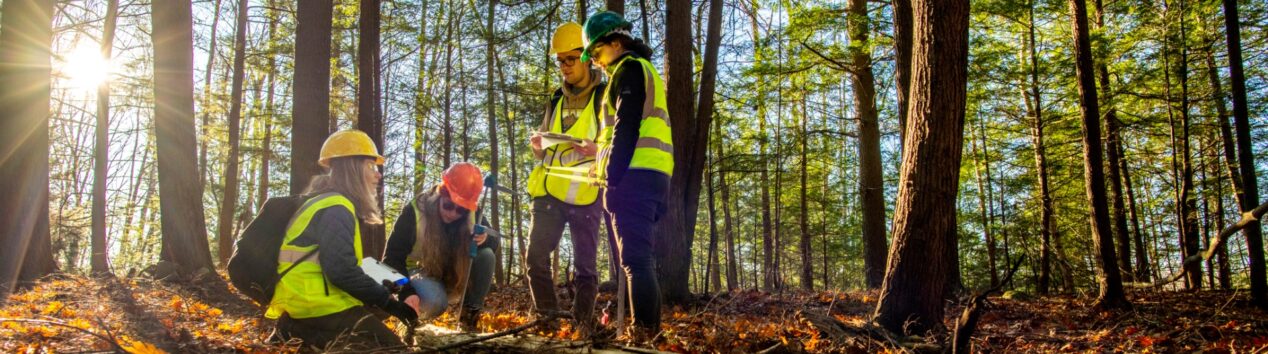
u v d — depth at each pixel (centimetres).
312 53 1008
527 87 1678
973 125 1802
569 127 425
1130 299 1008
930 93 532
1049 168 1714
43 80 925
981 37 1380
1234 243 1681
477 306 493
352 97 1977
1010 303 973
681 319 470
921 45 542
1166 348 607
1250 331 661
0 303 610
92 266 1184
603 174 372
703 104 873
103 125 1250
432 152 2142
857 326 477
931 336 482
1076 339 657
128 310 562
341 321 350
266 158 2075
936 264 524
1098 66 1305
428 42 1706
